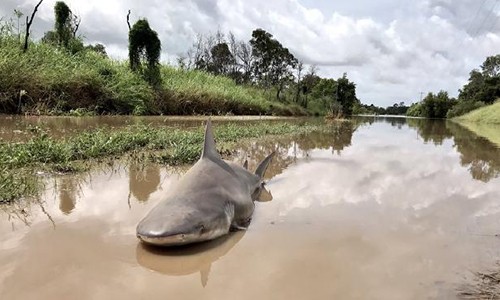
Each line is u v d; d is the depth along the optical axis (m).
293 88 52.62
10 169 5.63
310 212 4.33
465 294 2.51
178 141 8.77
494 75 68.81
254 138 11.91
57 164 6.02
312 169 6.98
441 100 67.88
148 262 2.89
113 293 2.42
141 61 22.83
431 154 9.80
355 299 2.43
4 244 3.12
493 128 26.00
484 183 6.15
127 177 5.62
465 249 3.29
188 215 3.22
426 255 3.15
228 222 3.59
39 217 3.78
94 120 13.80
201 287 2.54
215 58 47.66
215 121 18.48
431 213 4.37
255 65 52.78
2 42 16.33
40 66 15.62
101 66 19.58
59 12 20.83
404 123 33.38
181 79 25.98
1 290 2.40
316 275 2.75
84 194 4.63
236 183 4.23
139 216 3.87
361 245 3.35
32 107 14.27
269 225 3.87
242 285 2.58
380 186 5.71
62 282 2.53
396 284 2.64
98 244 3.18
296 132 15.01
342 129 19.38
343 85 58.69
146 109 20.03
